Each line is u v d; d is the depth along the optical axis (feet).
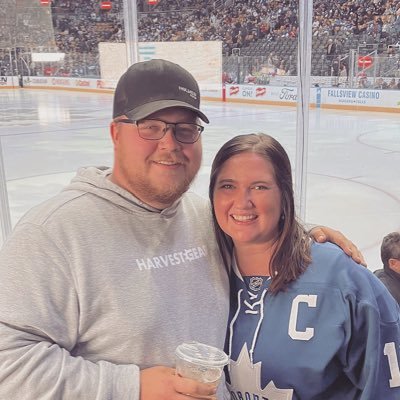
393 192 18.12
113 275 3.38
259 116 37.55
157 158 3.47
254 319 4.10
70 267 3.27
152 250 3.60
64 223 3.33
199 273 3.85
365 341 3.95
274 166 3.87
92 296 3.32
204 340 3.74
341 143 27.37
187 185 3.66
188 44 27.20
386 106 38.29
